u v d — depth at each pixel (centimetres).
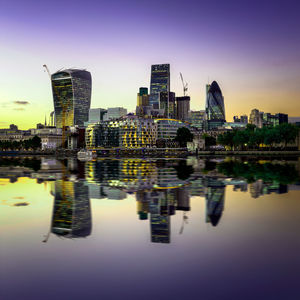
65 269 1201
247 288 1045
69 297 990
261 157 13912
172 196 2880
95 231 1697
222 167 7081
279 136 17400
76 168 7188
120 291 1028
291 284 1072
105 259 1299
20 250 1410
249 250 1401
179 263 1256
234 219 1966
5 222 1906
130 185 3750
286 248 1427
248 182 4006
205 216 2053
